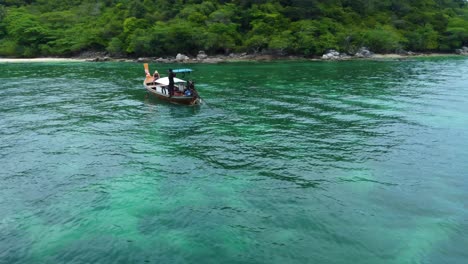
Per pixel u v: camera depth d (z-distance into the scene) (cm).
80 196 1395
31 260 1023
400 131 2181
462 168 1642
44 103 3025
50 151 1877
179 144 1986
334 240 1114
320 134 2147
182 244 1094
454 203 1341
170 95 2891
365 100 3106
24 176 1570
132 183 1506
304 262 1010
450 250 1071
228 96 3344
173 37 7494
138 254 1047
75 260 1020
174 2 9038
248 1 8750
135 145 1972
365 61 7038
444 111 2644
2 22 8131
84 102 3070
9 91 3575
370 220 1226
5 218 1241
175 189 1452
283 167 1664
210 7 8675
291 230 1165
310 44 7656
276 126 2327
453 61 6819
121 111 2748
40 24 8131
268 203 1337
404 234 1148
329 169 1638
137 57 7625
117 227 1184
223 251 1059
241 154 1830
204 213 1270
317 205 1322
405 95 3291
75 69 5650
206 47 7469
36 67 5906
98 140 2056
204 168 1658
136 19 8006
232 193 1416
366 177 1553
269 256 1037
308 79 4516
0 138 2080
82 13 9112
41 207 1315
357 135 2117
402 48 8700
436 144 1947
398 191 1430
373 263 1010
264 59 7506
